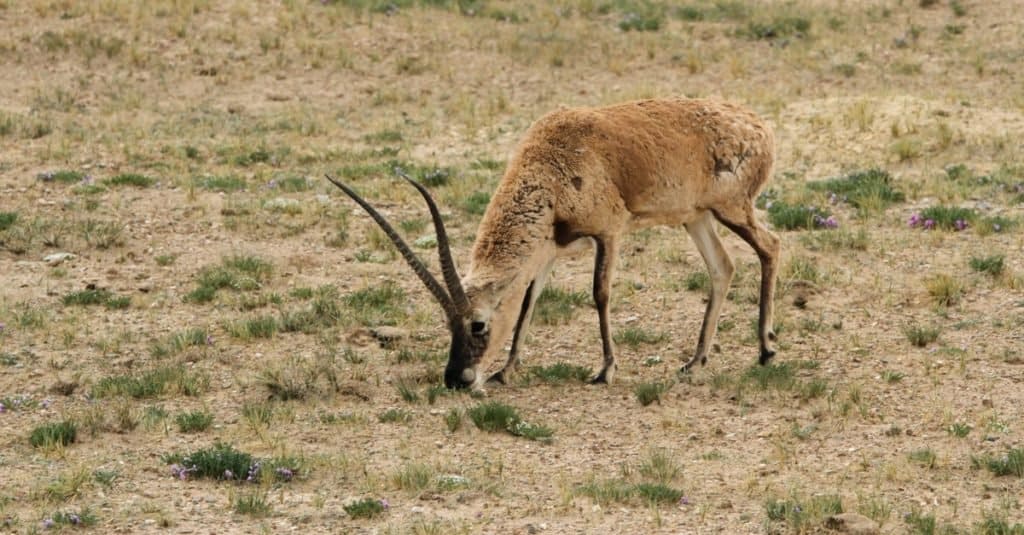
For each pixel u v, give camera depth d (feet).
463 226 59.62
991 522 29.63
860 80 90.63
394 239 39.34
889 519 30.55
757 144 43.45
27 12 97.09
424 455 35.32
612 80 91.76
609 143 40.98
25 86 85.97
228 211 61.00
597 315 48.78
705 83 90.79
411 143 75.87
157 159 71.15
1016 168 66.44
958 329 46.06
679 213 42.45
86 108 82.38
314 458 34.58
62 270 52.42
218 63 91.20
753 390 40.68
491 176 67.92
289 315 47.52
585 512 31.12
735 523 30.42
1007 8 105.29
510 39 97.91
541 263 40.98
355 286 51.83
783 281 51.13
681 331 47.21
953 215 58.54
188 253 55.57
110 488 32.37
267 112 83.30
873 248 55.52
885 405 39.14
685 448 36.06
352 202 63.72
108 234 56.65
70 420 36.73
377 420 38.27
